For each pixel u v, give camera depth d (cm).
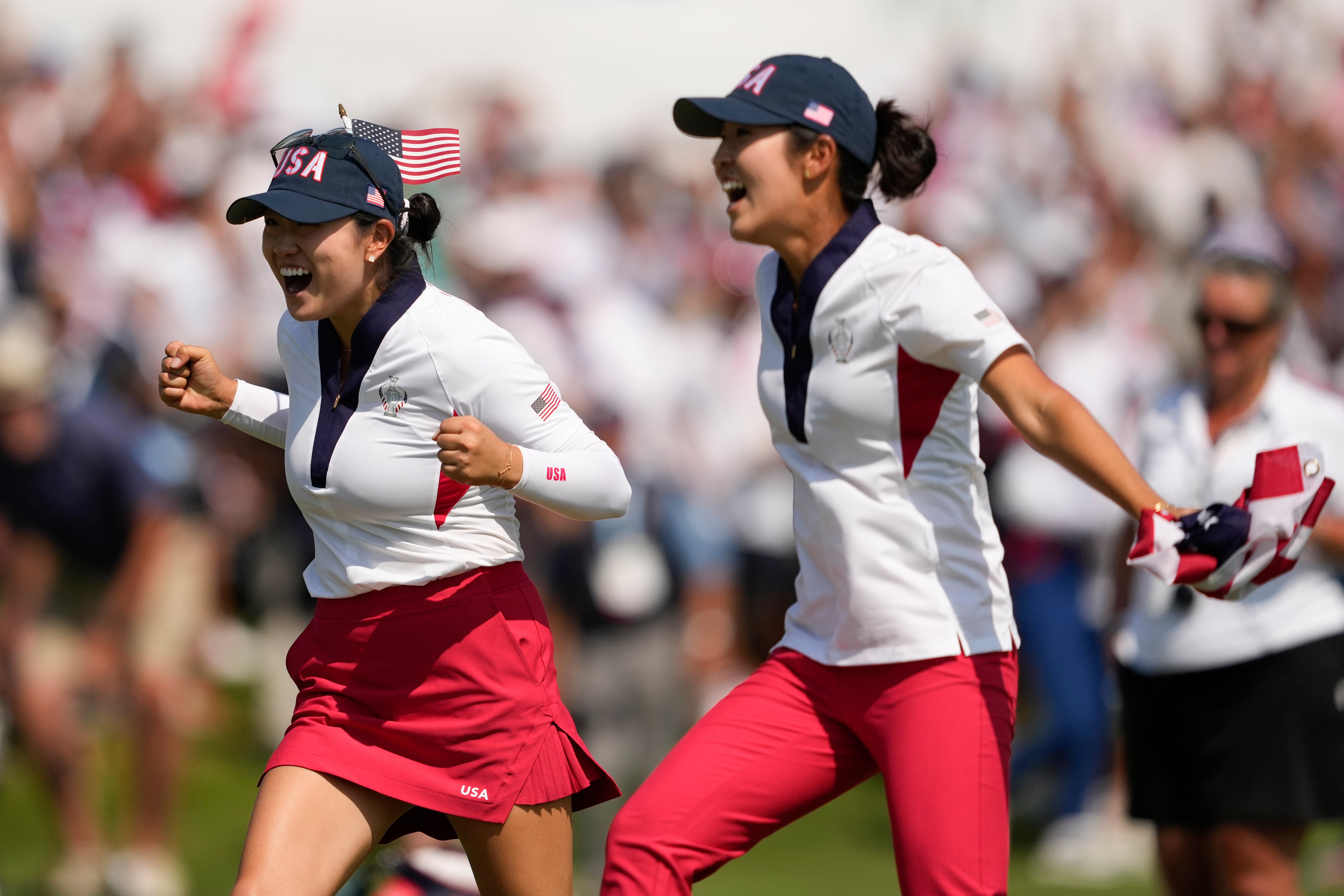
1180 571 1034
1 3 3734
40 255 2936
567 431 1170
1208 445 1582
